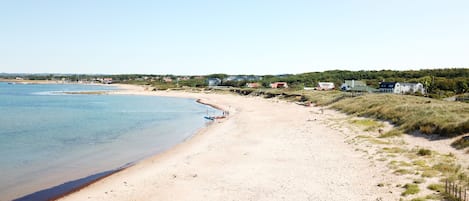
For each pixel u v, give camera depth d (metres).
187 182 19.36
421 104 39.44
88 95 124.56
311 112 56.03
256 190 17.53
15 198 17.77
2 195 18.19
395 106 40.34
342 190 16.78
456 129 25.25
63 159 26.19
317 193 16.61
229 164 22.97
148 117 56.25
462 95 72.00
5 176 21.59
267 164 22.59
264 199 16.20
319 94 84.25
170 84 188.38
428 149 22.95
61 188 19.30
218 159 24.50
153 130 41.53
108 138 35.56
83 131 40.12
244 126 42.09
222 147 28.88
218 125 44.91
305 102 77.44
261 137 33.22
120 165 24.38
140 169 22.91
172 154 27.38
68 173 22.34
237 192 17.36
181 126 45.31
